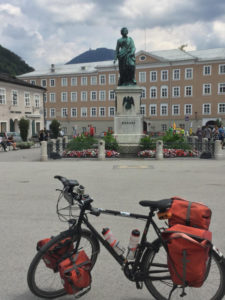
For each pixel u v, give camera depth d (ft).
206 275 9.27
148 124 212.43
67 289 9.74
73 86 234.58
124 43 62.85
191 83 201.46
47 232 16.85
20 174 36.94
